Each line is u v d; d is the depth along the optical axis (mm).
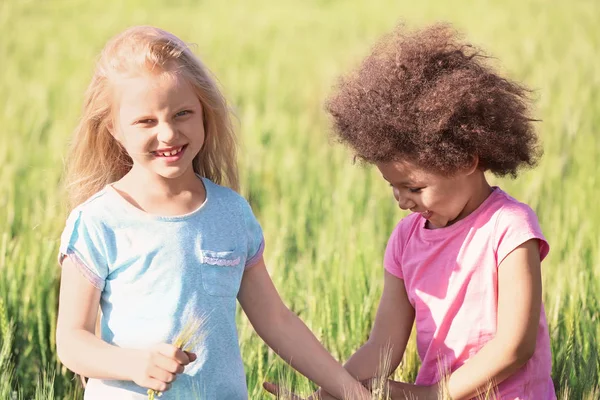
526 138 3828
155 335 3494
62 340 3482
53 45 20438
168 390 3516
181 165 3572
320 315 4898
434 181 3650
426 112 3539
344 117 3783
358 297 4934
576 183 8672
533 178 8438
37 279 5195
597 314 4977
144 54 3557
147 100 3516
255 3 31328
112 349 3379
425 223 3979
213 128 3834
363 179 8922
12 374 4719
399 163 3654
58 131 11078
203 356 3551
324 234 6637
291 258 6668
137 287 3527
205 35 23109
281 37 23406
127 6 29250
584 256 5840
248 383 4406
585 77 14992
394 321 4113
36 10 27562
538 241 3736
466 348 3807
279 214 7703
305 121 12703
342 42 22125
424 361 3949
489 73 3766
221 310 3613
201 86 3666
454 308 3820
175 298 3523
